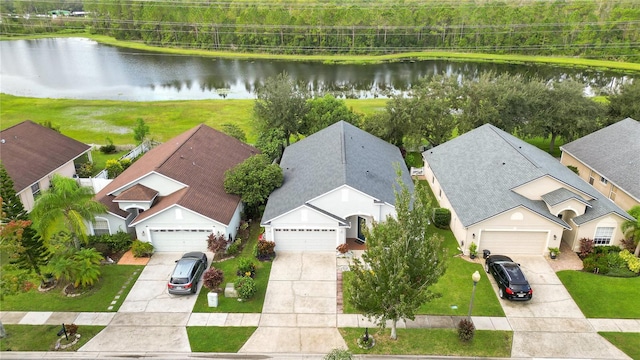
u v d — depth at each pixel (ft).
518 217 89.10
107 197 98.48
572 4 352.08
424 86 153.79
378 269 62.34
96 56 341.82
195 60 336.70
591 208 92.27
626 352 67.72
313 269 88.28
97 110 210.38
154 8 373.81
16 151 117.50
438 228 103.35
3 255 70.64
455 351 67.92
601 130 129.80
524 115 144.46
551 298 79.51
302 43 360.69
